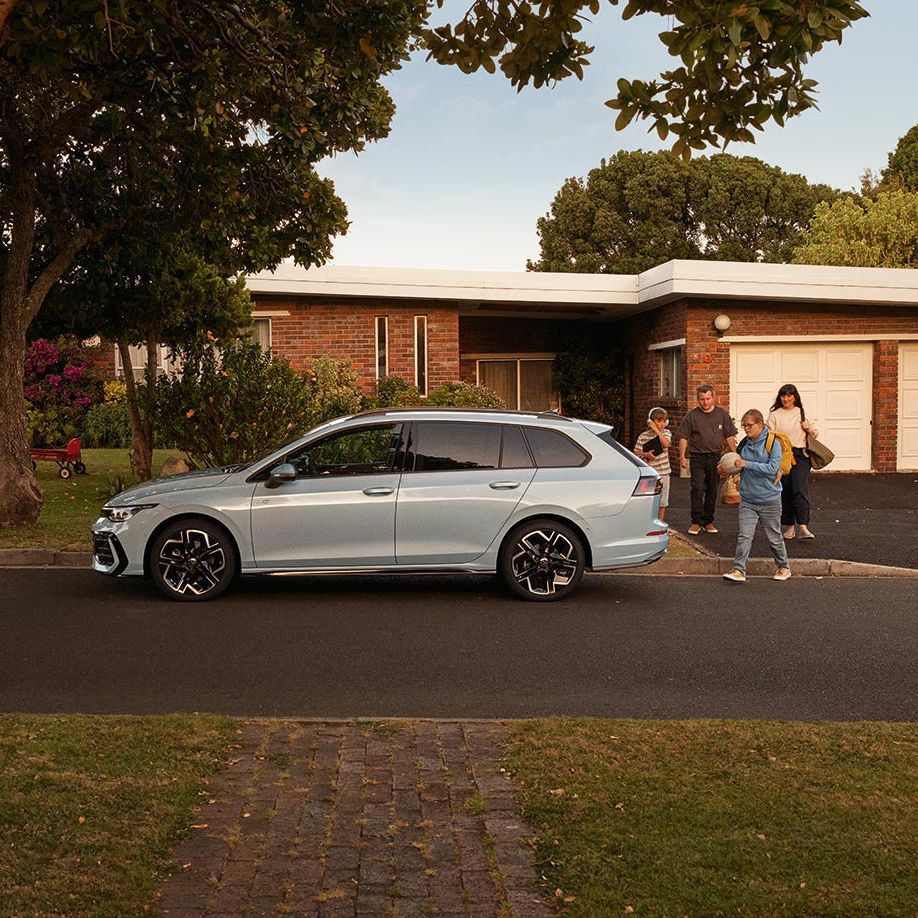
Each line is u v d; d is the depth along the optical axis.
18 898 3.36
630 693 6.29
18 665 6.76
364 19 7.41
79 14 7.26
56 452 17.84
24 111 11.77
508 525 8.93
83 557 10.59
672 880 3.60
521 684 6.47
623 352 23.72
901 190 38.16
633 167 41.22
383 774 4.68
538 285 20.06
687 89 4.32
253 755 4.92
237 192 13.39
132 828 3.96
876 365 19.84
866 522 13.45
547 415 9.36
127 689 6.26
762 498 9.92
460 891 3.54
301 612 8.46
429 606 8.75
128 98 10.73
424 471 8.98
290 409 13.99
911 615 8.48
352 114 11.13
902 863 3.74
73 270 15.16
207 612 8.42
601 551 9.02
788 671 6.80
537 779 4.59
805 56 3.93
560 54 4.98
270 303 19.86
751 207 40.28
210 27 9.38
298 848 3.88
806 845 3.88
